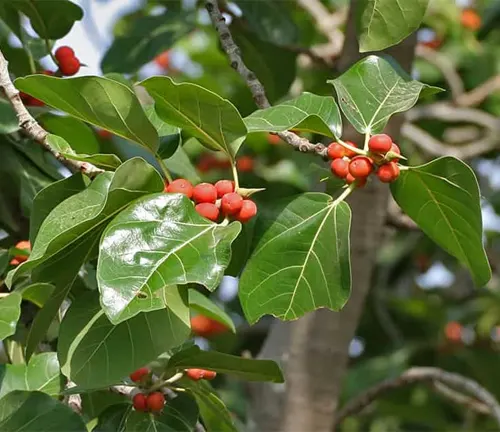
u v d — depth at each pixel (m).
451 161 1.25
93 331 1.24
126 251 1.17
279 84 1.78
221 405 1.32
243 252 1.28
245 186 1.69
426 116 2.36
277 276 1.25
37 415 1.23
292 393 1.81
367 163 1.24
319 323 1.80
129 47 1.74
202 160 2.21
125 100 1.24
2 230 1.56
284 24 1.77
